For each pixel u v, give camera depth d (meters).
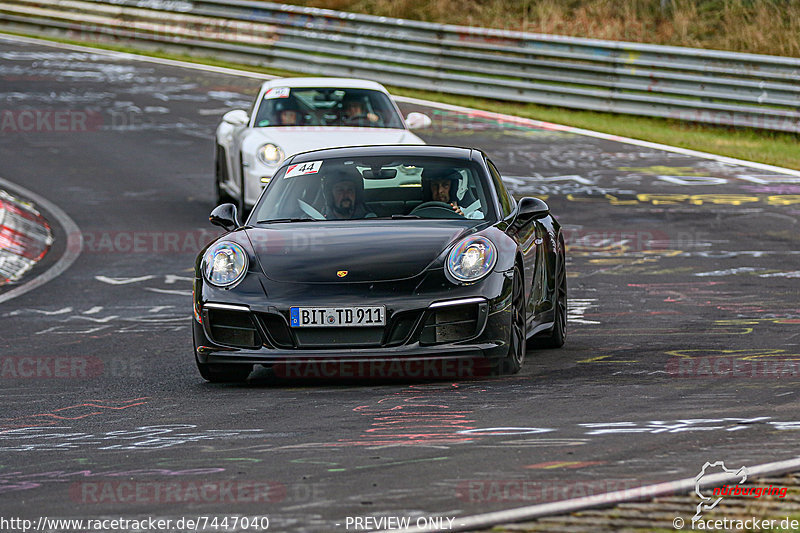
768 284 36.47
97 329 32.03
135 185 57.97
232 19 98.44
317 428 18.97
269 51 95.38
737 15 94.38
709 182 57.34
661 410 19.70
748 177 58.66
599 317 31.80
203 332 23.38
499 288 22.97
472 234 24.02
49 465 17.09
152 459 17.16
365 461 16.47
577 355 26.23
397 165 27.30
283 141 42.41
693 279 37.69
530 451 16.81
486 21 101.44
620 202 52.78
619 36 94.44
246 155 43.09
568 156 64.31
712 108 73.62
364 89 46.78
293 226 25.41
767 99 71.19
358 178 26.84
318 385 23.47
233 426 19.47
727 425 18.38
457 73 85.94
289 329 22.55
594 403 20.41
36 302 36.47
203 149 67.06
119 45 104.81
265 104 46.06
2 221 46.72
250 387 23.58
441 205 26.05
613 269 39.78
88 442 18.70
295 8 93.69
